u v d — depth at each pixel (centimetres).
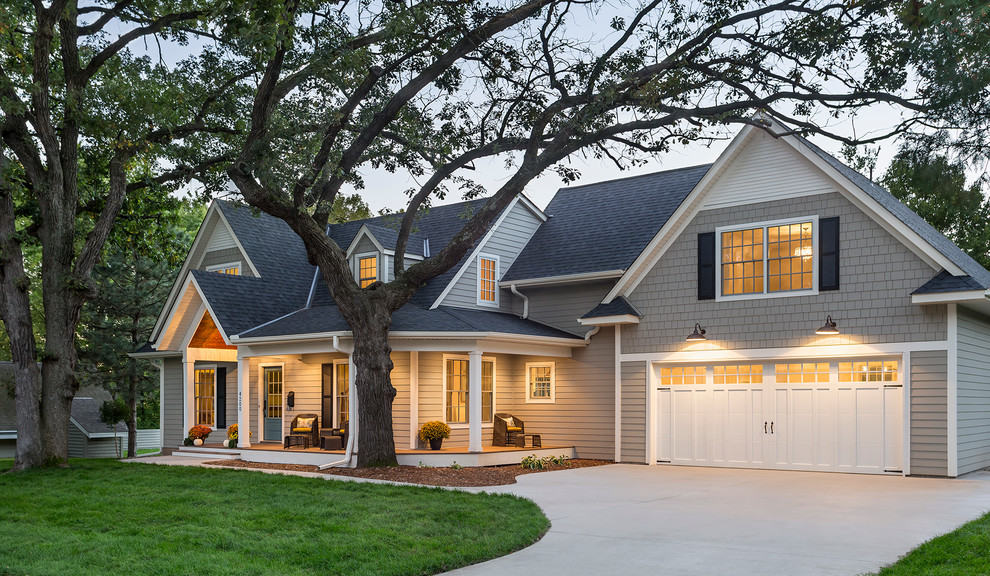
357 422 1775
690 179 2380
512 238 2350
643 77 1602
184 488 1402
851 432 1708
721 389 1883
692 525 1066
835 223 1730
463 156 1808
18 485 1482
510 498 1280
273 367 2284
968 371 1669
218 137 2117
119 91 1864
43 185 1847
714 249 1889
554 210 2561
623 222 2294
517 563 859
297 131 1639
